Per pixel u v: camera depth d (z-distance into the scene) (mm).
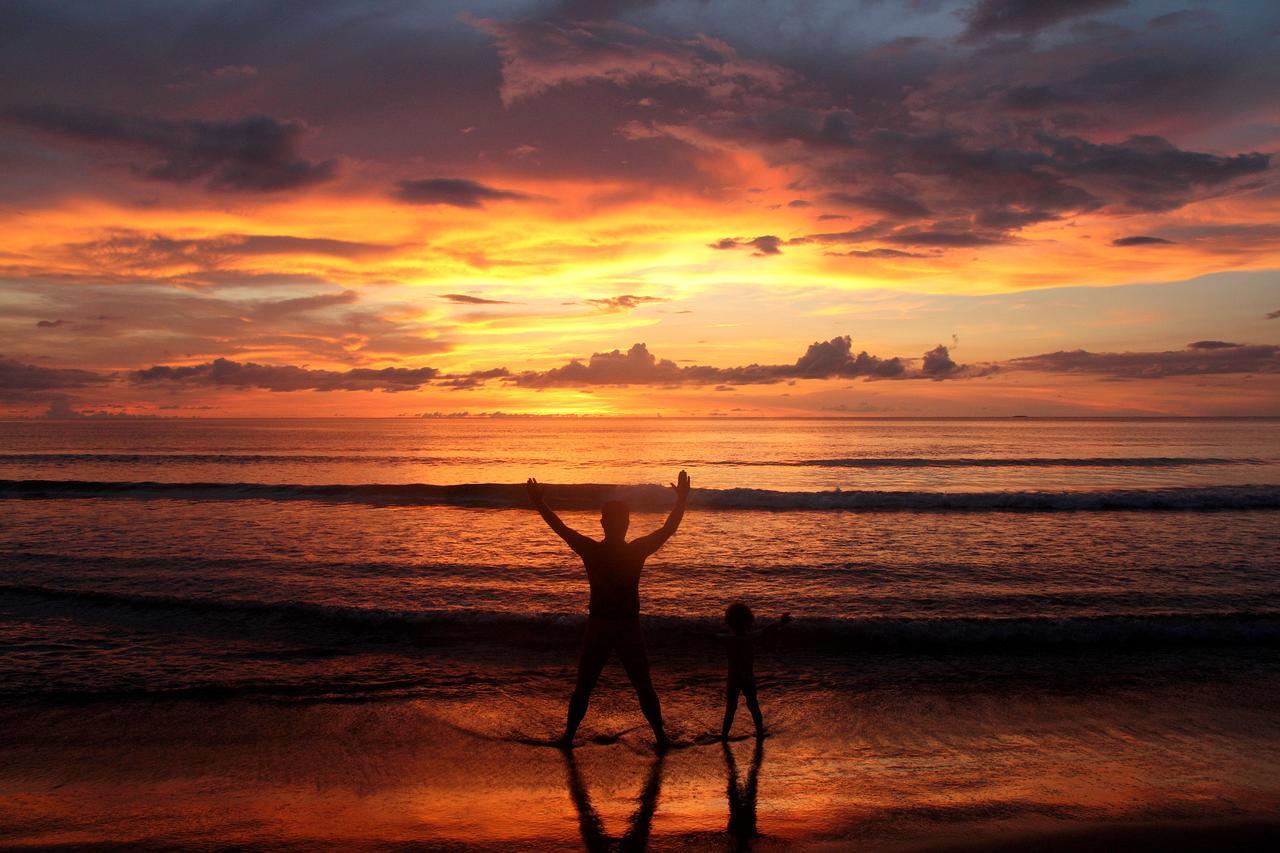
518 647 7527
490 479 33906
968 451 57562
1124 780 4582
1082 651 7422
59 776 4660
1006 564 11883
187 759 4934
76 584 10297
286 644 7578
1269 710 5898
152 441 75062
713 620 8203
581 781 4570
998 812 4098
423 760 4914
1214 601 9469
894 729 5492
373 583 10516
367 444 69812
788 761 4891
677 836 3803
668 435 93062
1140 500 19562
